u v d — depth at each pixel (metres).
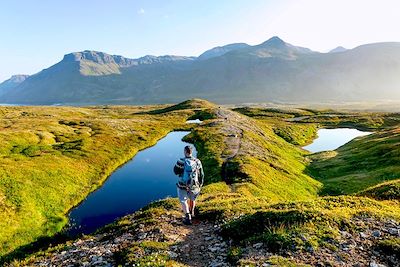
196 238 18.61
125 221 25.17
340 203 21.75
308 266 13.34
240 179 53.66
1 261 34.69
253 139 96.38
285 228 16.84
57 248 22.41
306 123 182.88
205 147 83.62
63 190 54.62
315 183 66.69
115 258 17.22
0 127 103.00
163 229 20.27
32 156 68.06
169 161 78.75
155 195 55.47
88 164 69.88
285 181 60.47
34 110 178.12
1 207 43.75
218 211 22.67
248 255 14.91
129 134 104.25
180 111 184.25
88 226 44.38
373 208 21.30
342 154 95.19
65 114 168.62
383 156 75.69
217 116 146.25
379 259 14.36
